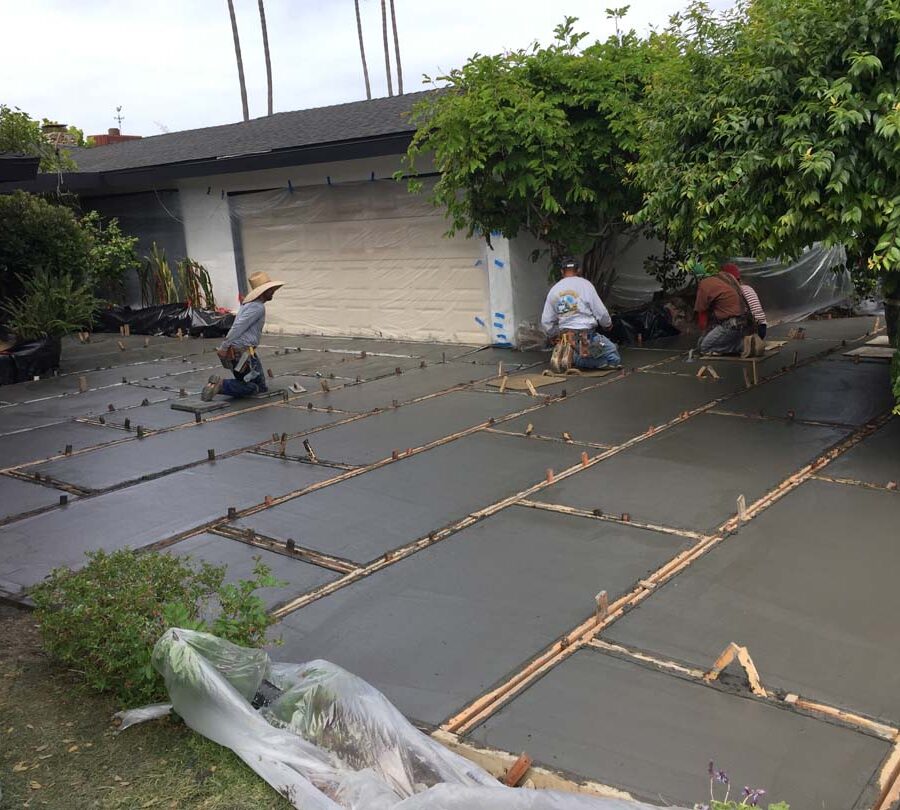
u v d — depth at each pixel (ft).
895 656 12.51
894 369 20.68
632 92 33.06
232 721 10.91
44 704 12.40
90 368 39.40
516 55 33.47
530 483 20.58
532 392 29.12
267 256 48.42
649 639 13.33
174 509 20.17
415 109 34.12
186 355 41.91
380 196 42.50
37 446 26.35
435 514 18.95
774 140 19.39
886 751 10.45
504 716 11.59
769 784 9.96
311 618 14.58
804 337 36.68
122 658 12.00
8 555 18.02
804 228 19.21
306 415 28.35
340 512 19.36
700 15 22.16
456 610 14.61
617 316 38.34
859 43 18.19
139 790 10.44
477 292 39.83
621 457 22.11
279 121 57.26
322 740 10.79
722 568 15.57
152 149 59.21
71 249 42.96
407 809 9.16
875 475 19.70
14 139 50.24
